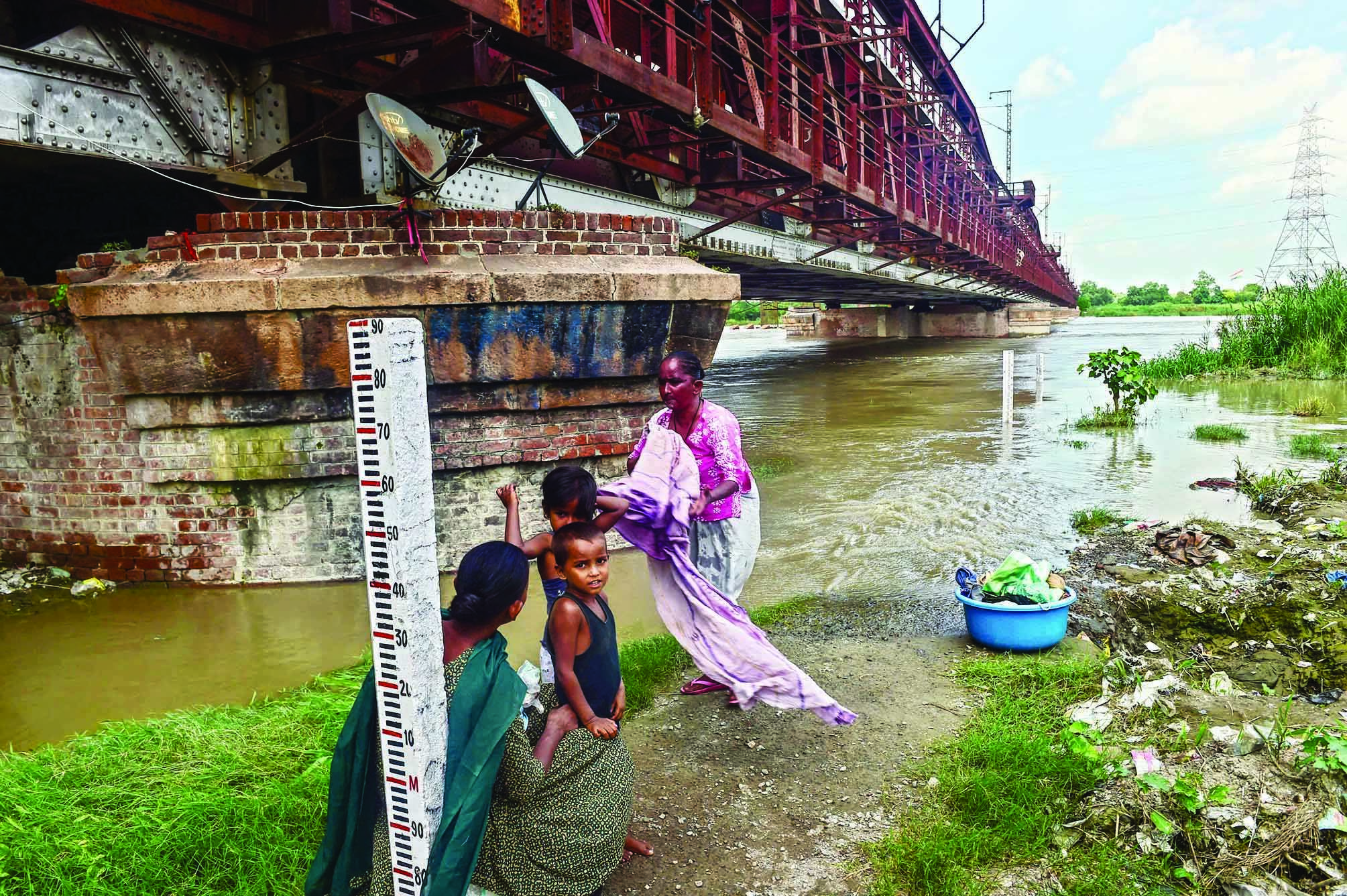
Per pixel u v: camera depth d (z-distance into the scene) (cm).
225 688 472
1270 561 614
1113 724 395
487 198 852
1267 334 2320
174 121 630
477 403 661
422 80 687
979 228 3064
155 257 616
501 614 257
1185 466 1019
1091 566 653
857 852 320
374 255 618
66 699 460
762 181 1312
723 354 3744
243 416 619
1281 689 459
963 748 377
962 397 1827
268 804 328
